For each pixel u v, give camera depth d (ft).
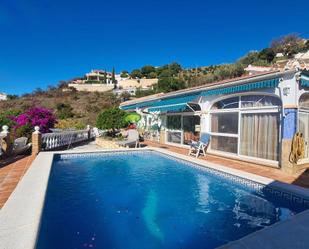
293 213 31.48
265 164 51.16
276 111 49.47
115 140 90.63
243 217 30.78
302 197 33.53
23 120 77.87
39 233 22.91
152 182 46.11
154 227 28.27
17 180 37.73
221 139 64.03
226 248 19.36
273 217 30.53
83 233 26.71
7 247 17.84
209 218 30.60
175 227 28.40
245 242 20.22
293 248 19.24
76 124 125.90
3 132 58.08
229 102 61.52
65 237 25.68
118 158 67.41
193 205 34.91
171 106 75.87
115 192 40.65
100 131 122.21
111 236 26.16
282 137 47.34
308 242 20.20
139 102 117.08
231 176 44.73
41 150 70.69
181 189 41.98
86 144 99.19
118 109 96.43
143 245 24.35
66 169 55.62
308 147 52.31
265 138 52.01
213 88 62.54
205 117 68.44
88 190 41.68
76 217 30.91
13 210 24.76
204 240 25.48
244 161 55.93
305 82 45.88
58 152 65.46
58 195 39.09
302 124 50.65
